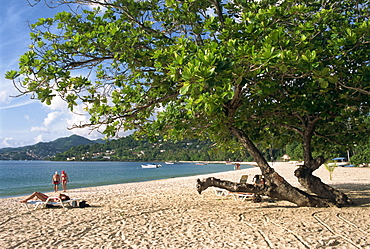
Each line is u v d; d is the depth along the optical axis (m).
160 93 9.15
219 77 5.76
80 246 6.29
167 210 10.30
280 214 8.94
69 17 8.44
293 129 11.10
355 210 9.30
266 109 9.56
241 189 9.55
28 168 94.38
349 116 10.16
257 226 7.53
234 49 6.46
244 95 9.55
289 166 57.38
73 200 11.59
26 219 9.55
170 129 9.25
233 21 8.26
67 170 77.50
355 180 22.52
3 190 28.95
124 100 8.84
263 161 9.85
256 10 9.09
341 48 7.99
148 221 8.55
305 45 7.52
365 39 8.20
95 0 8.41
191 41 8.63
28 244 6.57
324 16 8.23
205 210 10.05
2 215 10.40
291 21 9.09
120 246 6.19
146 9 8.81
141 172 65.25
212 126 9.23
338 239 6.27
